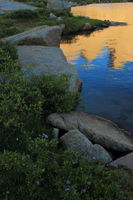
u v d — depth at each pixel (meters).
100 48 22.53
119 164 6.43
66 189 4.73
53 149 6.57
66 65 14.51
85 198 4.80
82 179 5.14
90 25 34.50
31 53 16.38
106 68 16.48
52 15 38.22
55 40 23.58
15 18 33.66
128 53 20.25
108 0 91.88
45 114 8.99
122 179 5.68
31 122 7.62
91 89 13.00
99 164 6.34
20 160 5.00
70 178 5.17
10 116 6.97
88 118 9.09
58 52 17.67
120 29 32.75
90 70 16.14
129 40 25.48
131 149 7.48
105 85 13.52
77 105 11.00
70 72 13.34
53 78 10.14
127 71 15.73
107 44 24.08
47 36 22.44
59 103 9.07
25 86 8.78
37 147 5.78
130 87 13.23
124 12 53.28
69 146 6.86
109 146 7.68
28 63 14.10
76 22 35.38
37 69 13.17
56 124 8.23
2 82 9.14
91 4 82.69
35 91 8.59
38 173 4.89
